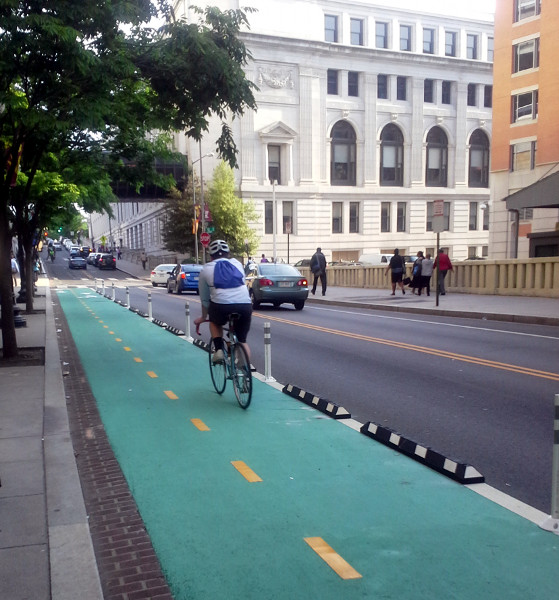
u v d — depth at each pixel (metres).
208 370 9.97
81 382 9.10
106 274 63.72
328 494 4.70
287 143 54.16
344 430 6.40
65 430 6.38
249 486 4.88
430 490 4.76
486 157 62.69
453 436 6.25
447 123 60.00
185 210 49.91
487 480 5.06
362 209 57.41
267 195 53.59
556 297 20.95
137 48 10.22
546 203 22.19
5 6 8.14
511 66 36.44
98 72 9.05
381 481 4.95
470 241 61.72
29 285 20.52
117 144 14.36
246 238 50.28
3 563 3.65
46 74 9.02
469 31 59.94
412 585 3.40
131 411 7.34
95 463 5.51
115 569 3.63
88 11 8.89
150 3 10.07
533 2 34.97
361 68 56.00
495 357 10.73
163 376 9.50
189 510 4.44
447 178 61.00
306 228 55.28
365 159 57.03
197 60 10.23
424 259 24.62
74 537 3.96
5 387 8.40
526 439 6.13
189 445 5.96
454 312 18.27
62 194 18.41
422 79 58.28
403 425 6.67
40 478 5.04
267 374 9.00
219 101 10.71
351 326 16.00
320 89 54.81
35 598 3.28
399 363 10.35
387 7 56.38
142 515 4.37
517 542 3.88
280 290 20.94
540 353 11.07
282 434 6.28
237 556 3.76
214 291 7.09
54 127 9.87
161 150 15.10
